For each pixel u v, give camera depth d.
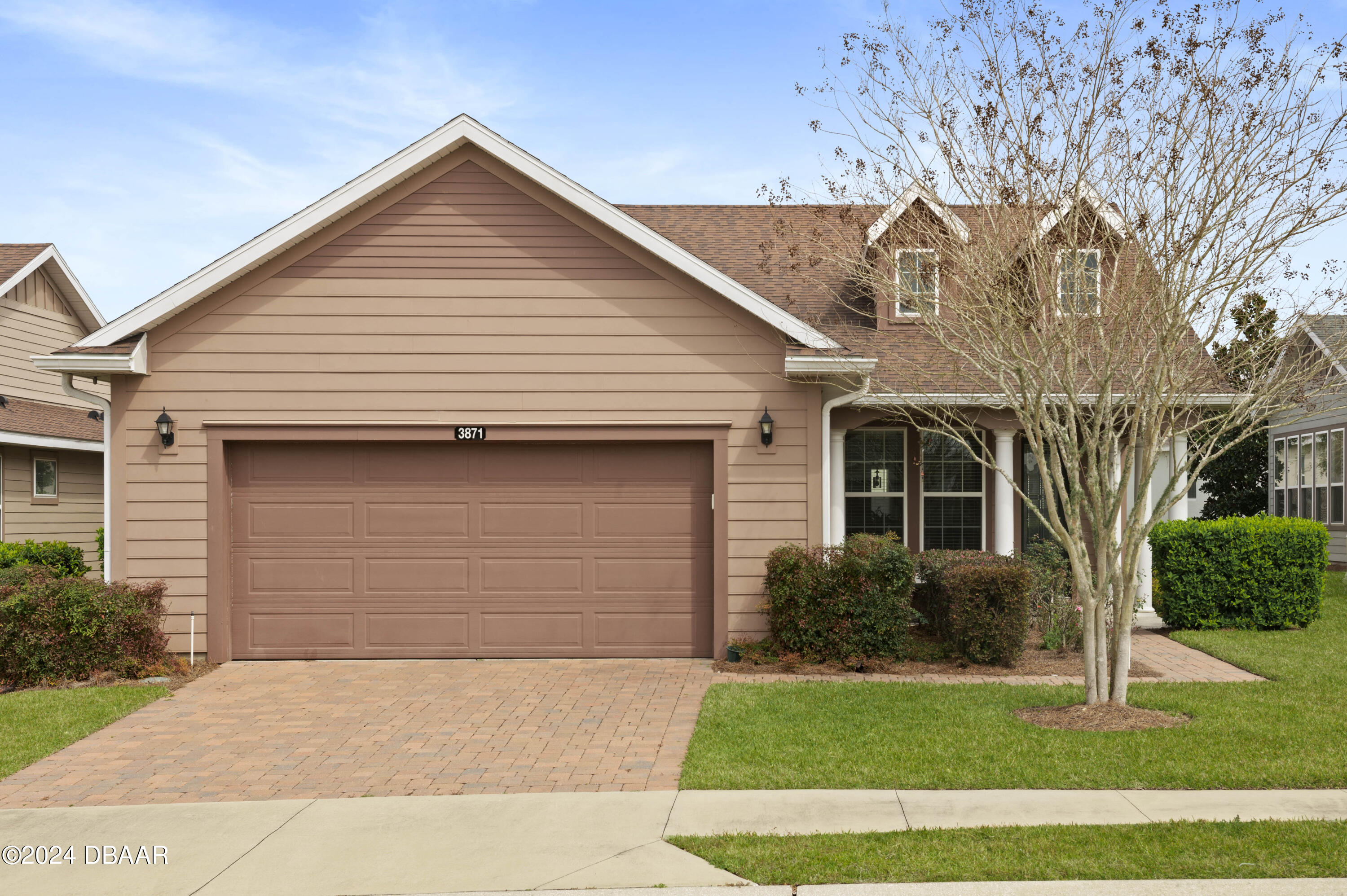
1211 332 8.02
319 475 11.59
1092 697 8.56
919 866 5.22
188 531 11.33
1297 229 7.84
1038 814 6.02
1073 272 8.60
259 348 11.38
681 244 15.66
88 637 10.28
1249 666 10.49
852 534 13.99
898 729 8.02
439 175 11.47
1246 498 26.50
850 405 12.23
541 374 11.47
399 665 11.30
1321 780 6.59
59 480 20.70
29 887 5.25
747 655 11.00
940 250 8.83
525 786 6.87
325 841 5.84
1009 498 13.43
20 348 20.17
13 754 7.76
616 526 11.66
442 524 11.62
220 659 11.30
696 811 6.22
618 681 10.36
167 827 6.12
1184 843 5.47
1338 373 9.47
